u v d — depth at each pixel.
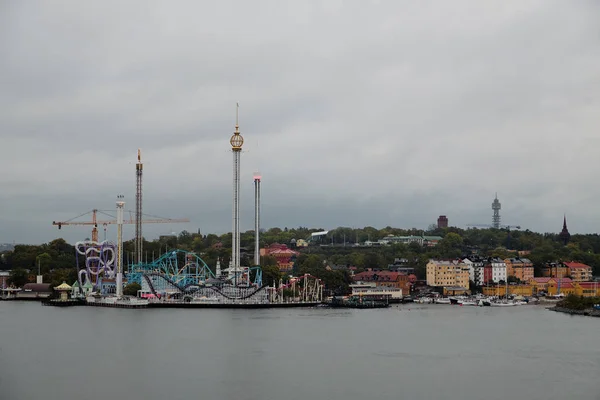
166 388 194.50
